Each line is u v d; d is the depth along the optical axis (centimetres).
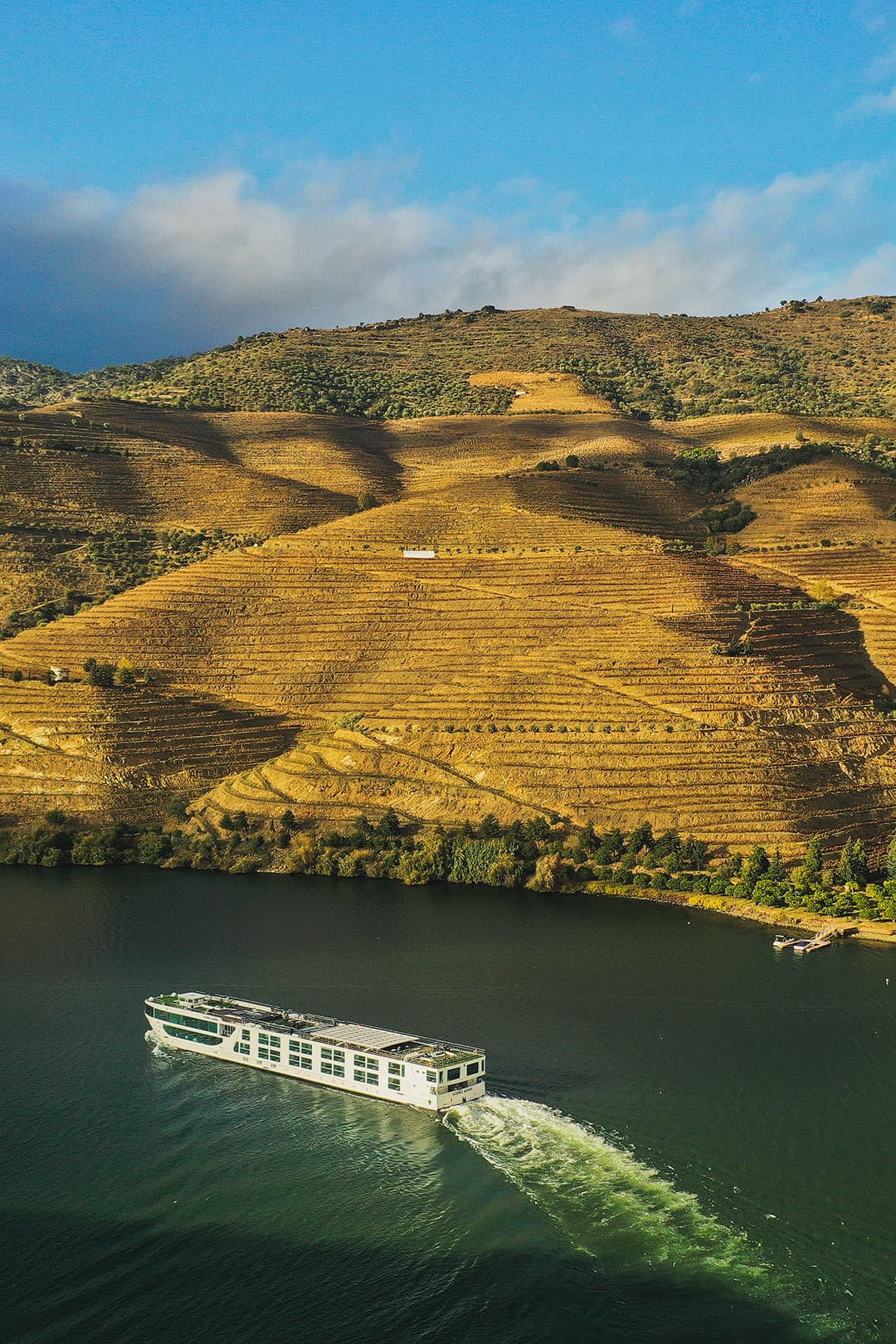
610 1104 12312
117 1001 15138
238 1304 9488
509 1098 12450
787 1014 14500
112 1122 12175
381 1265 9950
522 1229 10381
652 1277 9756
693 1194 10819
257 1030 13412
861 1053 13412
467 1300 9512
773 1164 11231
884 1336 9081
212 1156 11525
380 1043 13038
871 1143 11544
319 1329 9206
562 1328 9150
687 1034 13925
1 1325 9250
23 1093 12756
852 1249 10056
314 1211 10662
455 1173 11194
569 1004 14838
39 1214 10612
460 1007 14738
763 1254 10019
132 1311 9412
